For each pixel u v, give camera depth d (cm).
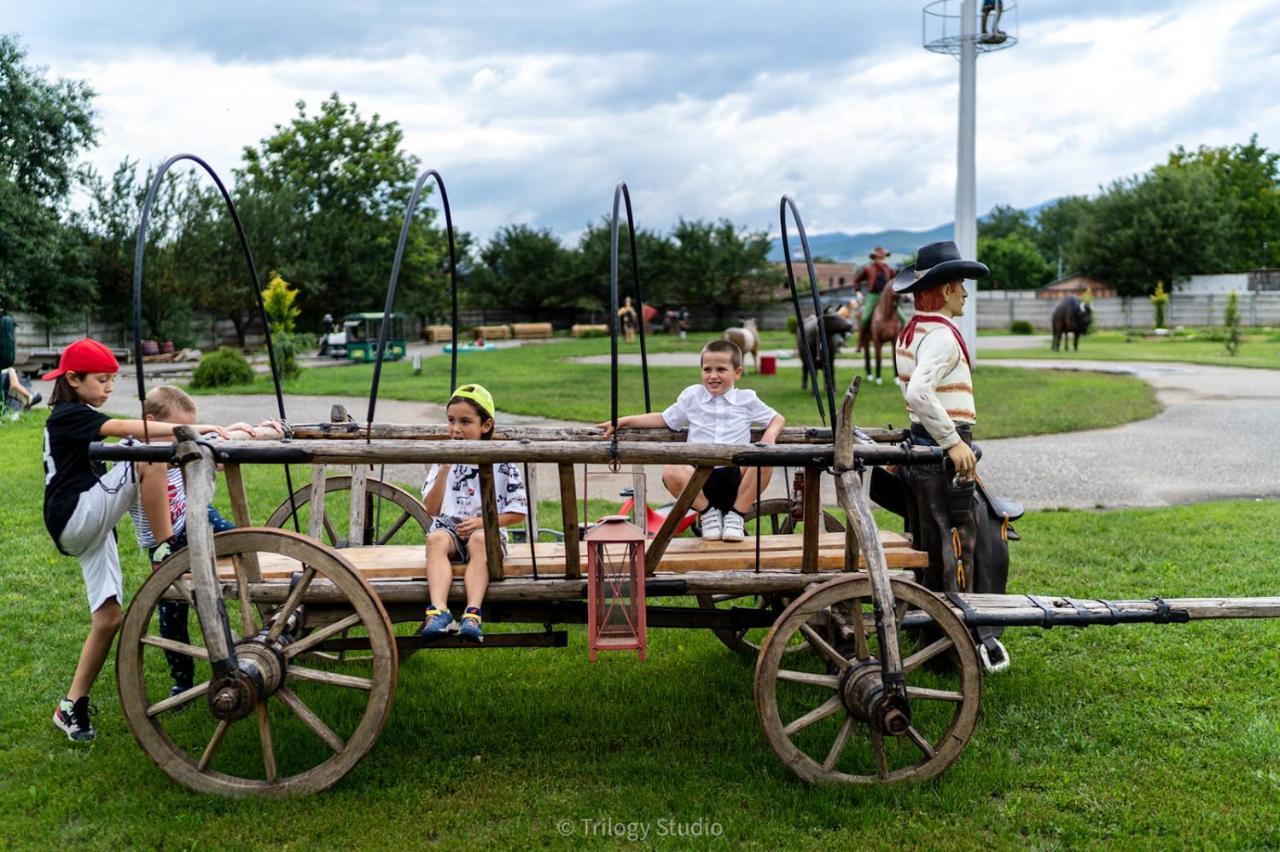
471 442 355
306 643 361
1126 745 397
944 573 430
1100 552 675
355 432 472
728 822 343
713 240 5697
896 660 346
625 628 380
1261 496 889
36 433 1321
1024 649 502
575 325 5584
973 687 367
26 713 431
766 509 535
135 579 612
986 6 1892
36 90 3403
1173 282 5784
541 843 333
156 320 3866
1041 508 836
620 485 929
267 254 4422
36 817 349
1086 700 441
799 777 367
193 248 3881
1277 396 1667
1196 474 991
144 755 391
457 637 384
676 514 378
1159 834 336
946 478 429
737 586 394
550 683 468
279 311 2620
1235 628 521
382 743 402
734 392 463
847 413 362
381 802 356
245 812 349
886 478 479
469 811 352
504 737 410
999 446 1177
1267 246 7494
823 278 8112
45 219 3300
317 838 337
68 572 634
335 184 5041
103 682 466
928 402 419
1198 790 362
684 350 3597
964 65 1947
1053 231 11125
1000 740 404
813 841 333
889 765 382
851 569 397
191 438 346
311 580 368
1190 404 1576
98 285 3684
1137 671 470
